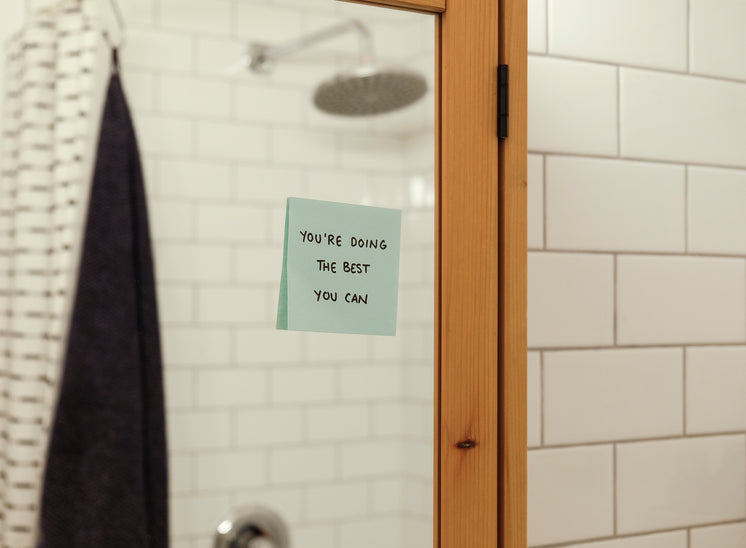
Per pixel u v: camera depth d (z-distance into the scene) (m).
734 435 1.09
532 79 0.99
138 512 0.69
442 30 0.85
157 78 0.72
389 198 0.82
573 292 1.00
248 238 0.75
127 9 0.71
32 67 0.68
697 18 1.10
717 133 1.11
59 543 0.66
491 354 0.86
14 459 0.66
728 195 1.11
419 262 0.83
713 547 1.07
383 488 0.81
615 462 1.01
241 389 0.74
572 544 0.98
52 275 0.67
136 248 0.70
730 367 1.10
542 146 0.99
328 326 0.78
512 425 0.87
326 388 0.78
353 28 0.81
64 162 0.68
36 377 0.66
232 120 0.75
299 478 0.77
